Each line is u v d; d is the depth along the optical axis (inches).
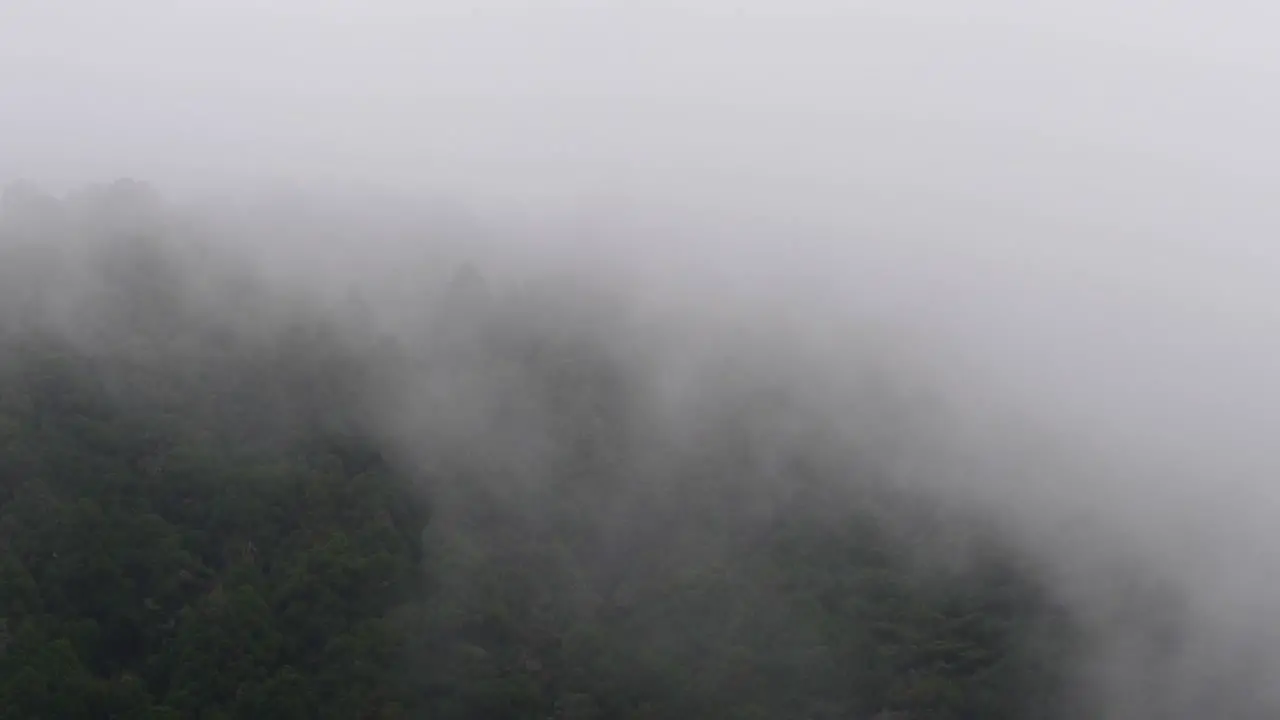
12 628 1316.4
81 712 1263.5
